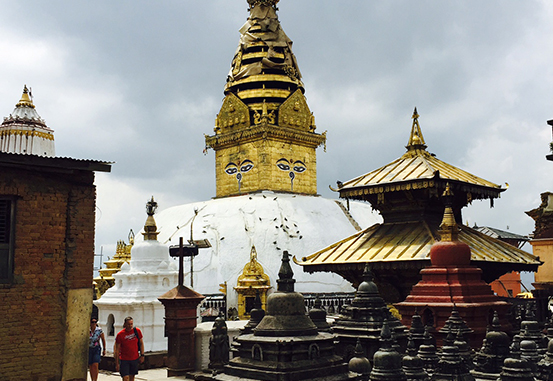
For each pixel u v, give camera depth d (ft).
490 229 189.57
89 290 52.29
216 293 146.00
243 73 190.80
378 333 53.93
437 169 81.41
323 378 42.11
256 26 196.44
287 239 157.38
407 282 77.92
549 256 108.58
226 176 187.32
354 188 83.92
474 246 78.18
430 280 64.54
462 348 51.24
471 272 63.82
